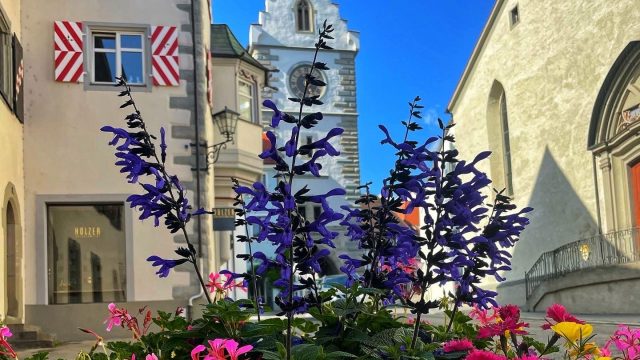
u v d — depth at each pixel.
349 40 44.34
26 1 13.57
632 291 17.44
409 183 2.49
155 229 13.45
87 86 13.57
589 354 2.53
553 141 23.28
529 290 23.45
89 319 12.98
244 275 2.71
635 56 19.42
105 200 13.32
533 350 2.75
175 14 14.21
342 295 2.61
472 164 2.44
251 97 19.64
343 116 42.78
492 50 27.23
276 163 2.23
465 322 2.98
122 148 2.64
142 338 2.75
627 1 19.81
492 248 2.50
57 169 13.27
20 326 11.79
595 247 20.64
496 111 27.53
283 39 44.25
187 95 14.03
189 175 13.78
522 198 25.08
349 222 2.71
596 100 20.80
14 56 12.54
